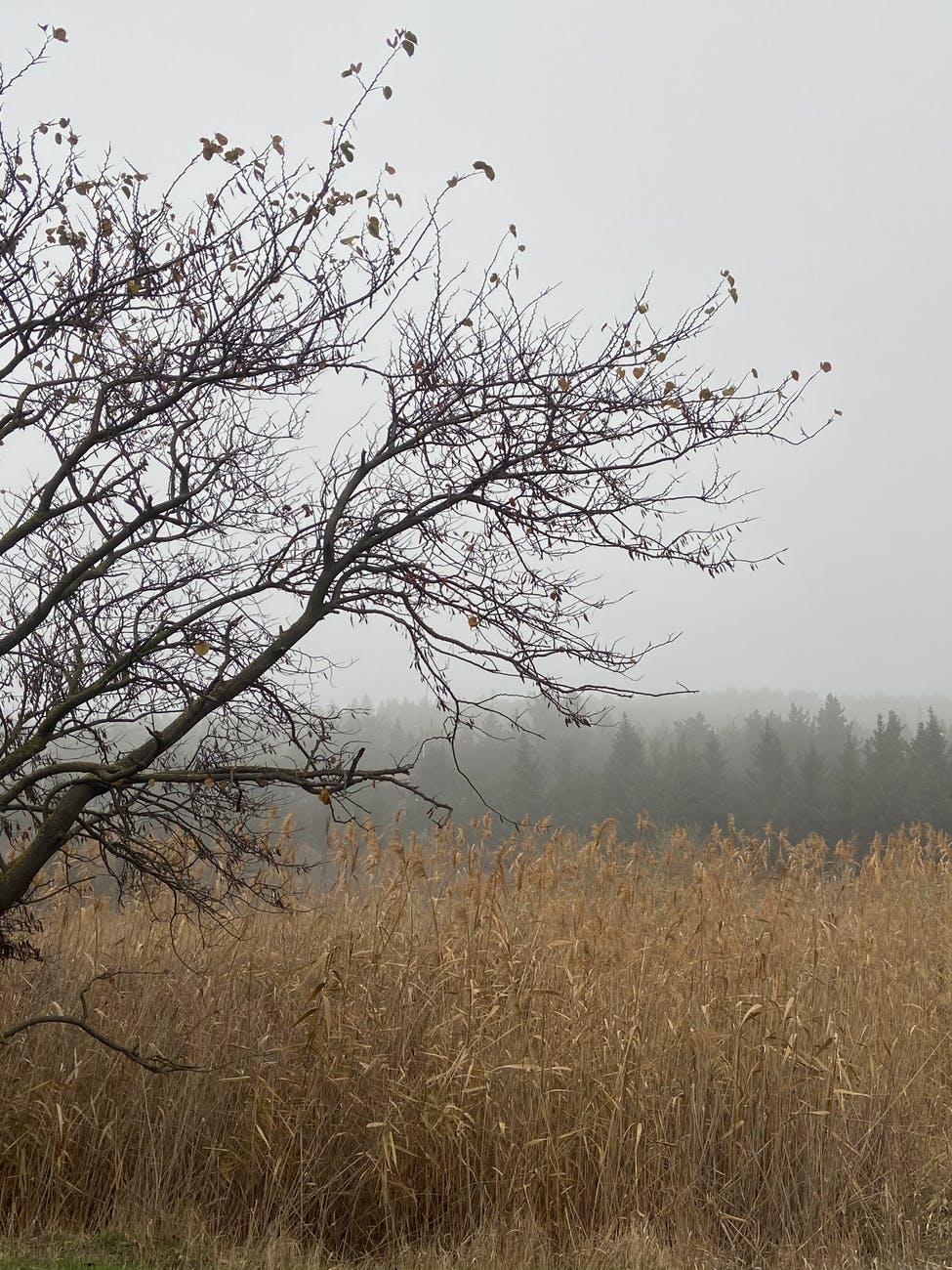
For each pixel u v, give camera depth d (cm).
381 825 805
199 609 557
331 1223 592
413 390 532
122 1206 582
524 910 792
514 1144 605
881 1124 658
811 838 1173
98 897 760
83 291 524
